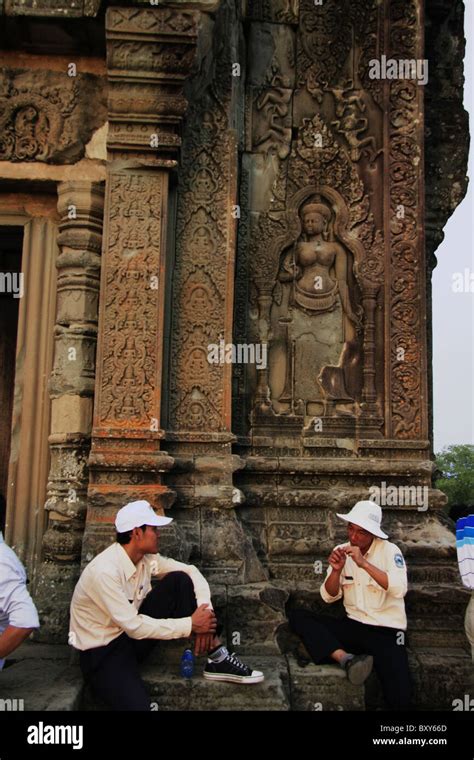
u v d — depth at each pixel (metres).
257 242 5.64
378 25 5.85
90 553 4.37
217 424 5.14
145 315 4.85
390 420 5.43
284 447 5.42
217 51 5.45
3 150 5.10
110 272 4.87
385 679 4.12
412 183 5.65
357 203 5.70
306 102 5.86
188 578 3.90
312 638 4.22
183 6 4.78
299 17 5.92
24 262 5.29
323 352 5.57
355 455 5.41
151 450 4.70
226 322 5.21
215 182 5.38
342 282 5.66
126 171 4.96
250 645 4.36
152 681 3.77
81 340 5.01
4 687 3.75
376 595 4.27
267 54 5.88
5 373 6.36
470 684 4.32
